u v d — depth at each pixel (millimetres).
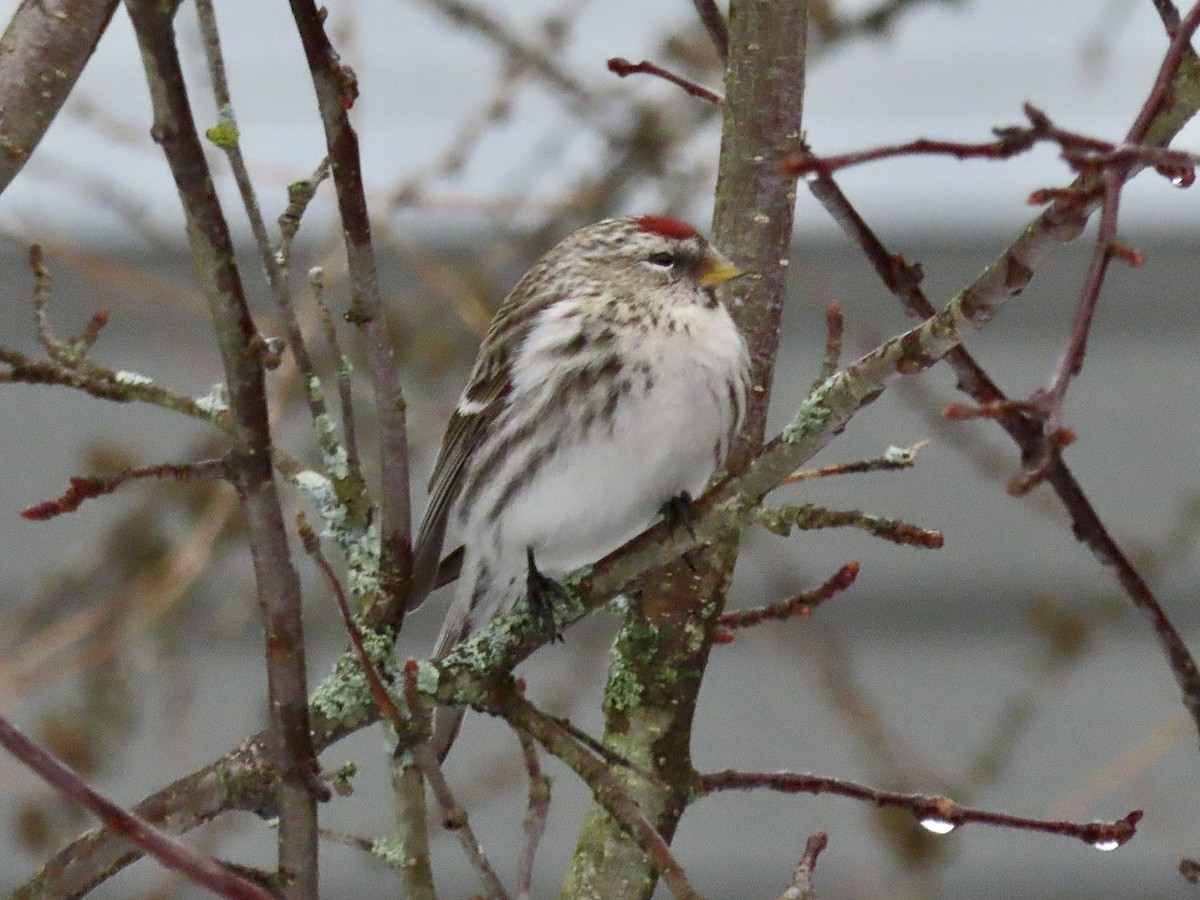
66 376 5922
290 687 5297
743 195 7820
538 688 11992
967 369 6340
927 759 11734
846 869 11492
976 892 11539
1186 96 5645
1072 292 13391
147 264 13383
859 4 10625
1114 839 6270
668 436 8000
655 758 7164
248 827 11180
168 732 11352
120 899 11164
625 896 7129
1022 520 12523
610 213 11344
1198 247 13305
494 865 11703
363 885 11719
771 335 7973
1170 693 11836
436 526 8594
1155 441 12961
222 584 12250
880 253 6582
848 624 12430
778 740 12070
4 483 13047
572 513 8203
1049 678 10789
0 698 10328
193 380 13336
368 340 6148
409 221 13344
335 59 5598
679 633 7246
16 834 10578
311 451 11438
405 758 5973
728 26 7754
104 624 11422
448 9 10828
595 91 11289
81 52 6359
